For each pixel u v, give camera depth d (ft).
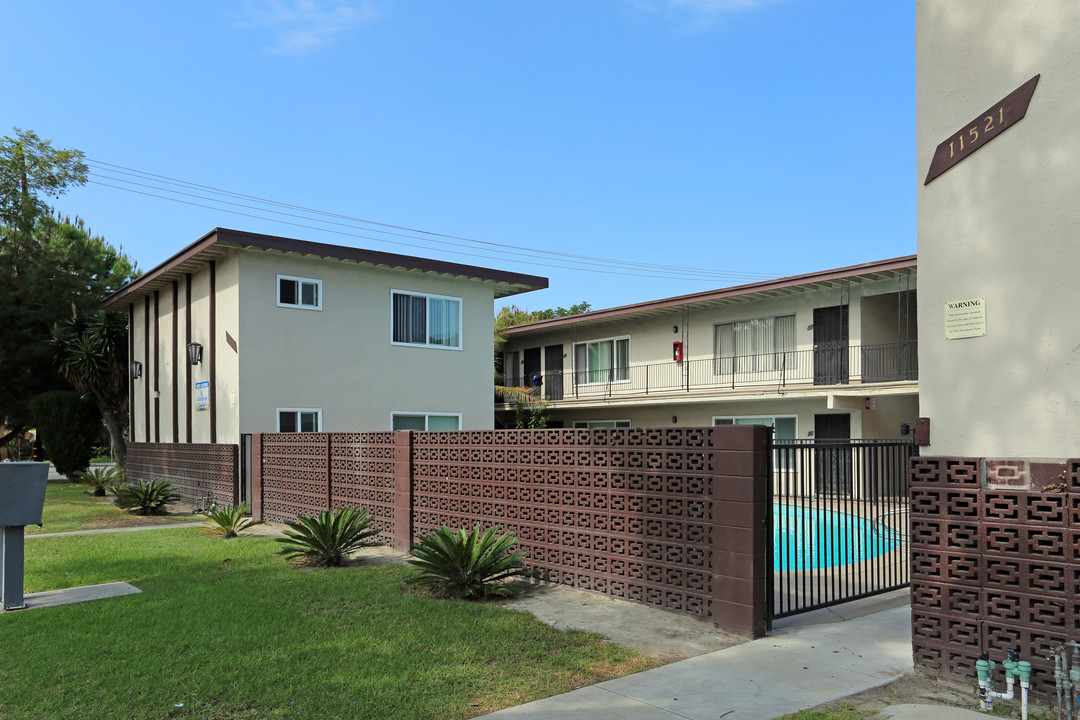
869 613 25.13
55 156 86.02
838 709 16.12
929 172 19.15
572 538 27.89
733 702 16.58
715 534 22.79
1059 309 16.47
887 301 71.15
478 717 15.67
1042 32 16.96
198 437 60.59
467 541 26.68
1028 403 16.89
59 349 89.15
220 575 30.66
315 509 44.21
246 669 18.48
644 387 88.99
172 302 66.59
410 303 63.52
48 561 34.12
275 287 56.24
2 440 109.19
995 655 16.74
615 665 19.16
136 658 19.38
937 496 17.95
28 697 16.70
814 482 27.53
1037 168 16.94
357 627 22.30
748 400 76.84
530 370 107.14
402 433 36.52
